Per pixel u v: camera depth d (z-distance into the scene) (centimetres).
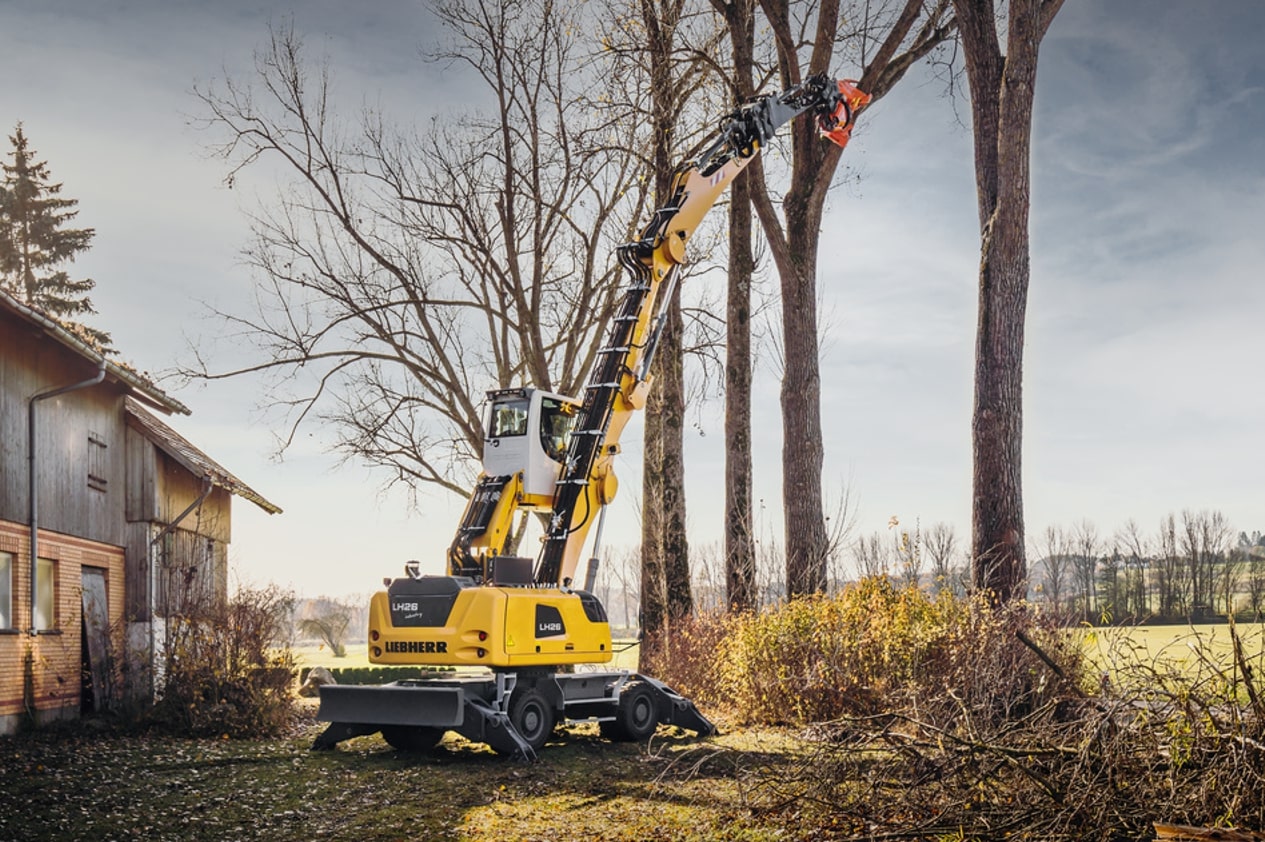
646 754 1395
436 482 2939
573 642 1459
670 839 880
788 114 1759
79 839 965
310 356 2884
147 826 1015
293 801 1128
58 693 1731
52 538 1725
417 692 1391
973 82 1644
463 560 1488
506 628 1380
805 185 2056
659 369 2494
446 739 1577
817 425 2036
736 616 1909
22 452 1636
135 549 2017
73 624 1791
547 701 1454
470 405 2922
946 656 1379
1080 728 794
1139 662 773
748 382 2231
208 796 1158
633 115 2389
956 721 909
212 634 1828
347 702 1450
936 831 752
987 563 1513
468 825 980
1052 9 1622
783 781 891
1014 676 1160
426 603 1422
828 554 1923
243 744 1602
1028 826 735
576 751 1442
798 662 1580
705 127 2462
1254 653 722
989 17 1636
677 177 1664
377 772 1289
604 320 2828
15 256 4562
